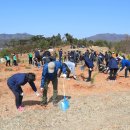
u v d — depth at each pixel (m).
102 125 11.05
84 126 10.99
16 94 12.74
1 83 19.22
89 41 76.69
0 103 13.98
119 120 11.60
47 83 13.23
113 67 20.72
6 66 34.44
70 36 76.00
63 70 14.25
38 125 11.12
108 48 70.06
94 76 20.64
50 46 72.12
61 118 11.84
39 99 14.63
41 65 32.38
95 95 15.39
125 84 18.95
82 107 13.17
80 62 37.88
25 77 12.70
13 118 11.84
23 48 67.12
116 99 14.50
